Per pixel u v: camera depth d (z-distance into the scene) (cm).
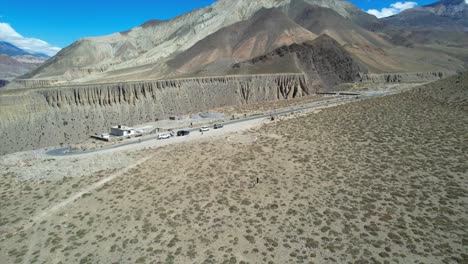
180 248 2769
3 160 5362
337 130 5838
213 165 4531
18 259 2717
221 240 2861
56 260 2691
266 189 3741
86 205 3575
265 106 11531
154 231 3033
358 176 3884
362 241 2739
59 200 3706
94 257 2711
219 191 3741
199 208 3384
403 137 5012
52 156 5559
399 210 3131
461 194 3256
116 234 3023
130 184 4034
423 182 3588
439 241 2664
